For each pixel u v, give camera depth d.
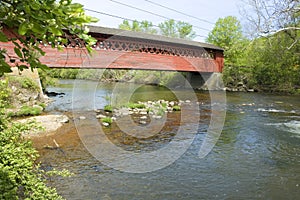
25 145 3.30
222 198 4.87
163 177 5.65
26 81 12.39
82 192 4.86
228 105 16.80
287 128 10.52
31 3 1.00
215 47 25.45
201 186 5.32
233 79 28.06
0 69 1.23
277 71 26.06
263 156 7.16
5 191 2.48
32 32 1.19
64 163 6.17
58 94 18.77
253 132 9.80
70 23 1.17
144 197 4.80
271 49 25.36
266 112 14.38
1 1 1.07
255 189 5.25
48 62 12.69
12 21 1.10
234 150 7.63
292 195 5.04
